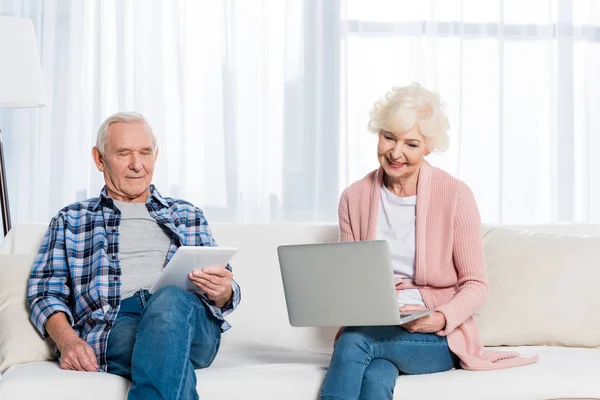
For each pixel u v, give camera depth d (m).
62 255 2.29
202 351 2.12
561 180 3.97
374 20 3.84
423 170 2.29
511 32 3.94
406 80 3.84
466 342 2.13
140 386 1.79
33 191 3.60
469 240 2.21
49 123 3.62
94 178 3.62
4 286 2.30
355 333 2.01
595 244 2.47
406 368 2.08
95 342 2.12
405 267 2.28
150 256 2.32
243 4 3.76
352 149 3.81
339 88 3.82
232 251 2.04
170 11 3.71
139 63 3.66
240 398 1.99
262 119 3.77
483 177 3.91
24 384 1.91
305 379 2.03
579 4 3.99
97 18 3.64
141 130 2.37
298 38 3.80
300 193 3.80
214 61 3.74
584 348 2.37
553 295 2.39
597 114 3.99
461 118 3.88
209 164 3.73
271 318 2.50
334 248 1.93
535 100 3.96
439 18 3.88
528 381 1.99
